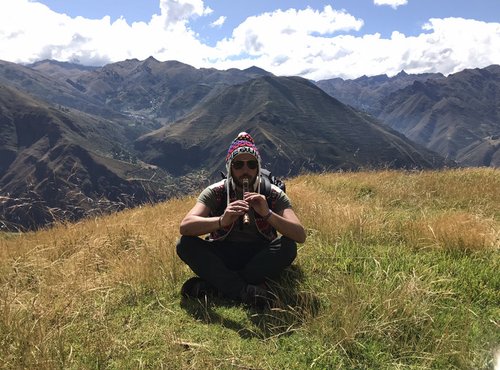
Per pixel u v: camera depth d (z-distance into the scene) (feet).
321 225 11.03
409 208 15.38
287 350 5.74
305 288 7.54
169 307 7.06
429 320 6.19
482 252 9.16
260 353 5.63
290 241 7.38
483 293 7.30
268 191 7.34
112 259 9.84
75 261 9.98
